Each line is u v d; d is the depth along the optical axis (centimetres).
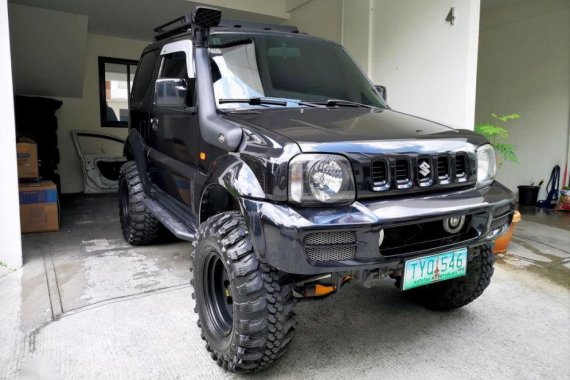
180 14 673
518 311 290
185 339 249
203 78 260
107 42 816
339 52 337
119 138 834
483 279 258
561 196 652
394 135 208
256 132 207
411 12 464
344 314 283
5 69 333
